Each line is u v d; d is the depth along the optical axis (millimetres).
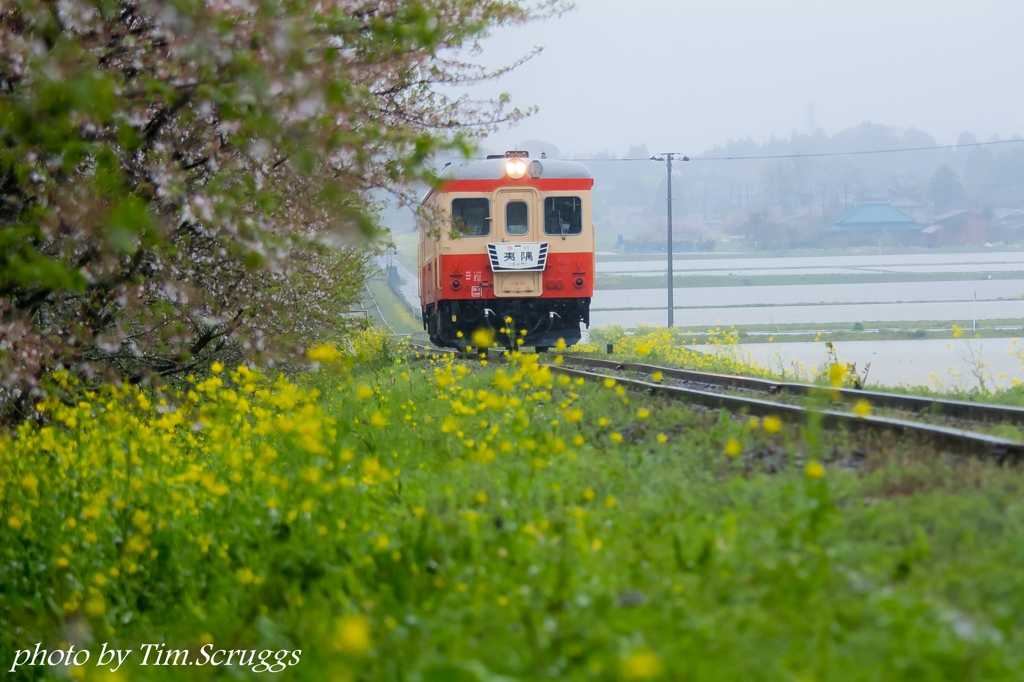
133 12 19703
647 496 15727
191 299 26312
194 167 22875
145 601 15820
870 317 141000
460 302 54312
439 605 11750
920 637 9227
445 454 20297
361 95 18703
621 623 9992
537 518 14250
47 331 25453
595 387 30938
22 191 19328
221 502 16875
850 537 12852
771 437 20219
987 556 11477
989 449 17703
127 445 20469
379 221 27203
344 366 30500
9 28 17641
